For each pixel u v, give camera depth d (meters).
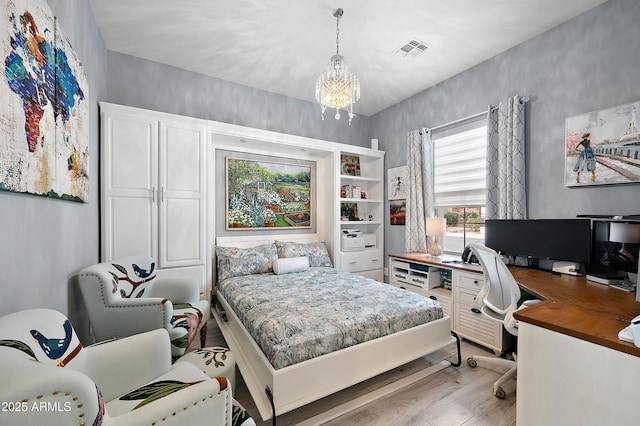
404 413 1.57
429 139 3.41
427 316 1.99
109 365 1.11
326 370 1.49
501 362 1.93
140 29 2.37
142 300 1.67
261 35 2.46
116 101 2.69
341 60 2.19
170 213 2.65
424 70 3.03
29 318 0.88
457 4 2.08
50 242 1.32
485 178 2.88
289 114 3.73
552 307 1.31
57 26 1.33
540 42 2.40
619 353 0.94
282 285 2.54
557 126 2.28
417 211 3.49
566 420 1.07
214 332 2.66
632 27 1.89
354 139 4.31
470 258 2.72
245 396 1.71
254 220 3.52
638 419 0.90
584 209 2.12
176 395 0.82
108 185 2.37
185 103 3.03
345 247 3.79
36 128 1.11
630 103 1.88
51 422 0.58
